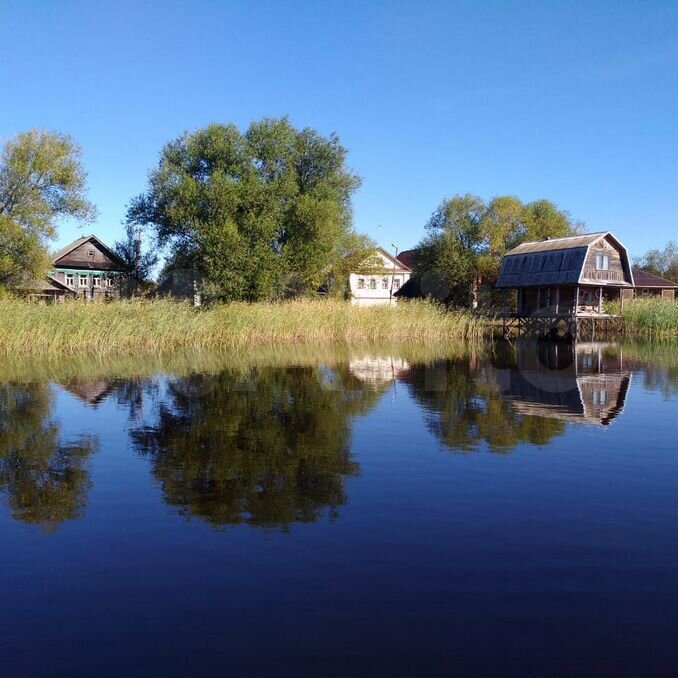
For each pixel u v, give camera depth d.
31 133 33.41
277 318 28.81
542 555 5.47
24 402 13.12
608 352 27.02
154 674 3.80
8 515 6.46
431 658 3.94
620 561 5.36
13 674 3.79
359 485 7.47
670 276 79.19
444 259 50.59
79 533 5.98
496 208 50.78
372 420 11.42
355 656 3.97
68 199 34.16
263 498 6.99
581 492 7.22
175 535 5.92
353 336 30.98
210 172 35.69
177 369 18.86
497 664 3.89
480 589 4.84
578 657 3.96
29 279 33.72
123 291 41.97
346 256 48.69
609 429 10.67
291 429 10.62
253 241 34.09
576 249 38.28
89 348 23.39
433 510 6.61
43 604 4.63
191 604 4.62
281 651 4.02
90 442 9.65
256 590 4.83
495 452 9.09
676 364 21.81
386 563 5.30
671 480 7.70
